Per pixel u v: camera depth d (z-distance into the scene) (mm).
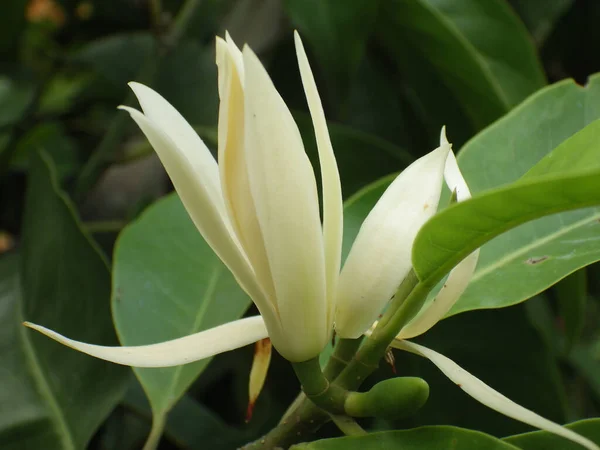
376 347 196
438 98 380
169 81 450
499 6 348
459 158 253
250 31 510
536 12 425
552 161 200
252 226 185
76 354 277
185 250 279
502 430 320
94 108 534
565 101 254
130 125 464
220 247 184
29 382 274
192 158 193
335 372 201
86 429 265
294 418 207
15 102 452
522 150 252
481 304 234
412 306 193
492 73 352
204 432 347
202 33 496
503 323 330
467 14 353
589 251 235
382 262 192
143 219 283
